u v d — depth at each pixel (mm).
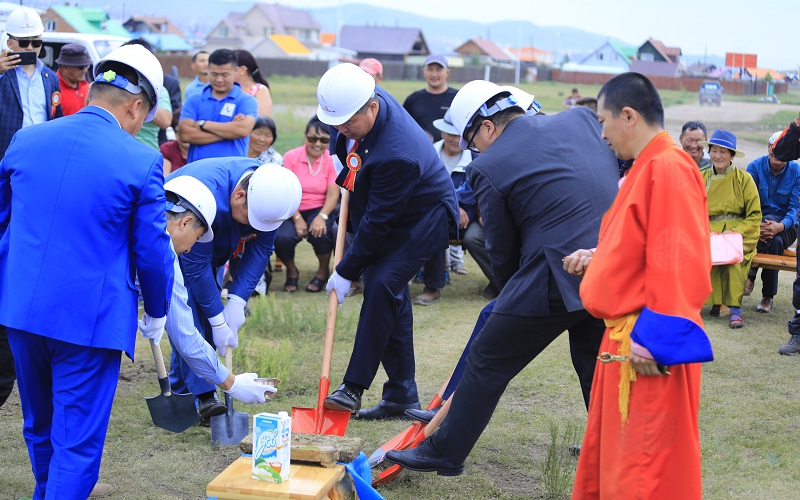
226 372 3922
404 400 5094
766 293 7523
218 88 7336
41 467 3580
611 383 3109
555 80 71000
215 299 4590
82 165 3322
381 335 4730
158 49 80188
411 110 9016
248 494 3139
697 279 2871
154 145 7723
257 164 4688
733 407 5133
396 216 4613
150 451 4535
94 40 10141
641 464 3008
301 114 26906
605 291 3014
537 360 6152
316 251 8172
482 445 4641
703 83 17812
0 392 4535
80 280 3293
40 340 3383
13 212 3396
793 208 7621
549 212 3662
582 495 3277
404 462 4012
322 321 6852
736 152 7305
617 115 3121
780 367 5926
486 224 3830
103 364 3402
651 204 2936
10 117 6516
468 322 7223
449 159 8031
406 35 95125
